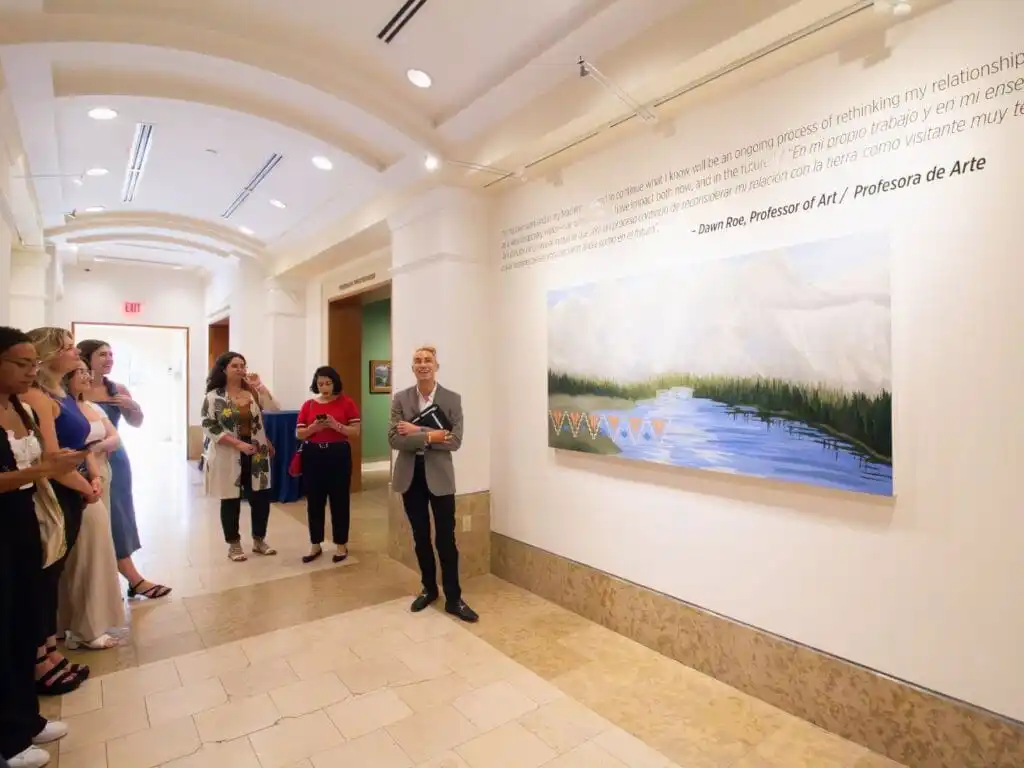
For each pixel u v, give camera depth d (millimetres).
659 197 3033
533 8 2754
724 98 2732
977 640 1986
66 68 3287
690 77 2625
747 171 2639
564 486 3654
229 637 3203
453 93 3514
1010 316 1907
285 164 4867
